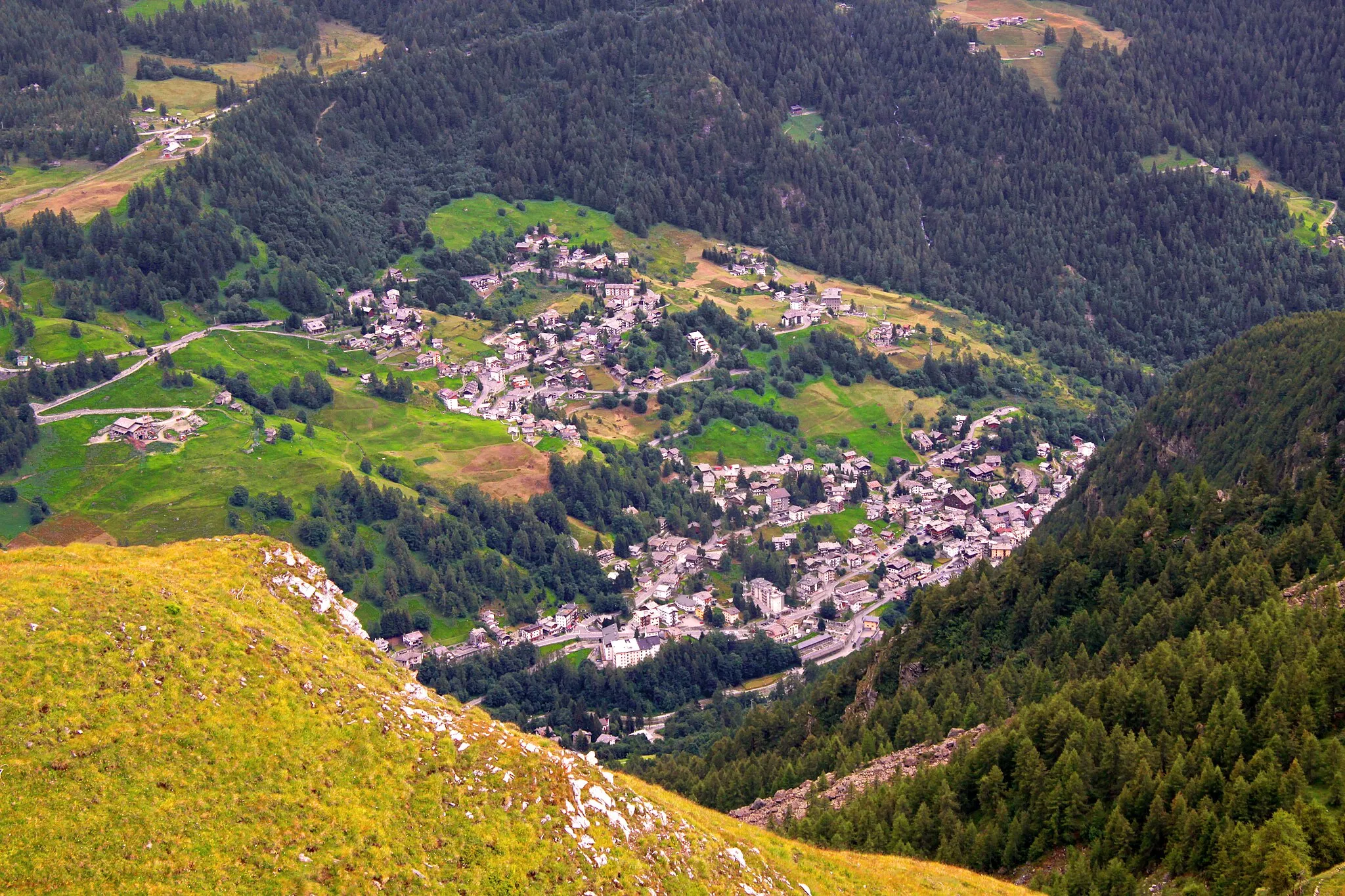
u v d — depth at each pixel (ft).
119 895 279.49
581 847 335.88
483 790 337.93
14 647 314.55
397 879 308.60
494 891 315.99
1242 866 414.62
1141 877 452.76
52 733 301.63
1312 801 417.69
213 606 354.13
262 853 299.79
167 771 306.14
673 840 363.15
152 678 322.96
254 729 324.19
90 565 363.76
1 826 282.36
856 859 447.42
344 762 328.70
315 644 370.94
